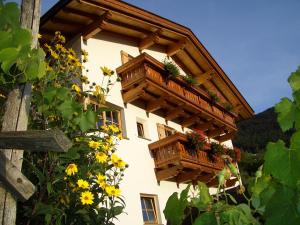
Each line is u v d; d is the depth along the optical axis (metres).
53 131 1.60
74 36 10.15
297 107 0.89
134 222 9.10
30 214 2.45
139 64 10.62
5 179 1.66
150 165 10.80
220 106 16.08
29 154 2.76
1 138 1.62
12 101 1.86
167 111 12.80
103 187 2.96
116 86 10.48
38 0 2.21
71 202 2.77
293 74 0.92
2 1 1.59
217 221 0.84
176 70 11.88
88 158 3.19
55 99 2.41
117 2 10.00
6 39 1.55
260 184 0.97
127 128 10.33
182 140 11.30
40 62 1.73
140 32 11.98
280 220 0.81
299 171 0.79
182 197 0.87
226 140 17.47
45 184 2.56
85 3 9.02
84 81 4.23
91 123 2.46
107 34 11.16
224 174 0.99
